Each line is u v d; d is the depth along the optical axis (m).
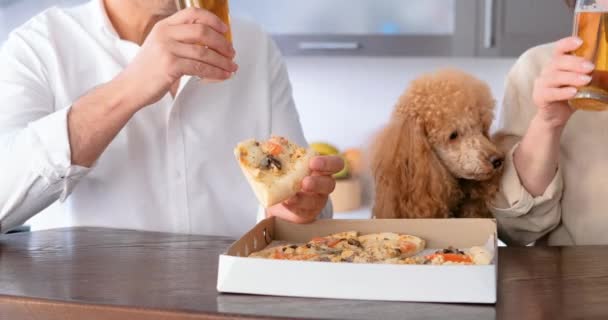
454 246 1.11
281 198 1.04
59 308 0.92
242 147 1.04
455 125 1.49
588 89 1.07
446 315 0.83
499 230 1.49
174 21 1.14
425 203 1.50
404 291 0.88
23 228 1.76
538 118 1.35
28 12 2.71
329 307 0.86
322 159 1.07
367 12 2.76
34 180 1.22
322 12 2.80
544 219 1.44
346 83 3.15
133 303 0.90
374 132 1.66
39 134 1.21
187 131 1.49
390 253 1.01
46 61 1.45
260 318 0.83
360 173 1.72
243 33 1.59
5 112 1.36
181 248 1.22
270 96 1.60
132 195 1.48
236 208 1.54
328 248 1.03
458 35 2.66
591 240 1.45
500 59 2.98
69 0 2.63
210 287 0.97
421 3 2.70
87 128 1.20
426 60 3.07
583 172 1.46
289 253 1.01
